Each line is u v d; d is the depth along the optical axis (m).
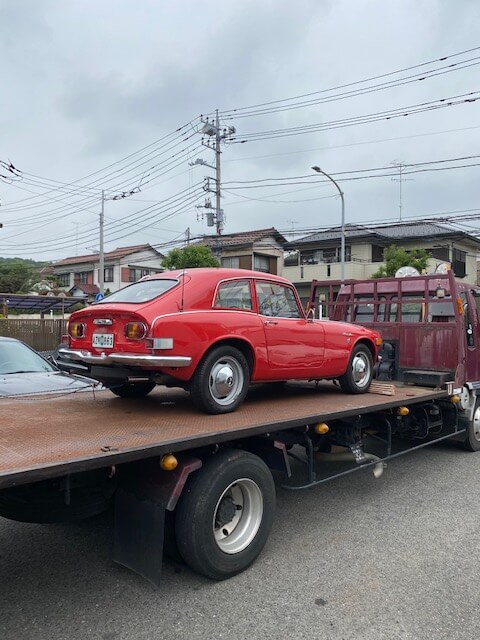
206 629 3.12
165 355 4.16
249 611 3.32
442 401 7.16
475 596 3.54
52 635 3.05
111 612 3.31
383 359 7.73
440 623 3.20
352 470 5.30
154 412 4.58
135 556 3.62
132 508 3.68
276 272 39.47
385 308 8.26
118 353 4.23
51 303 28.20
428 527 4.77
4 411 4.54
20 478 2.64
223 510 3.81
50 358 7.56
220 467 3.69
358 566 3.97
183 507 3.59
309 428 4.86
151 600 3.46
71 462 2.85
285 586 3.66
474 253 38.00
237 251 37.88
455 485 6.06
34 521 3.91
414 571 3.89
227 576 3.76
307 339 5.46
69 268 51.47
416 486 6.02
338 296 8.68
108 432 3.66
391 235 36.50
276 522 4.89
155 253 49.38
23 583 3.71
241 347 4.86
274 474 5.37
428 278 7.41
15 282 45.81
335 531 4.67
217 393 4.56
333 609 3.35
